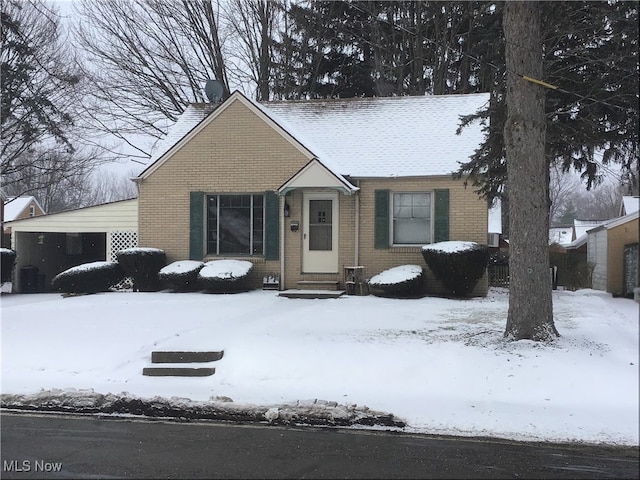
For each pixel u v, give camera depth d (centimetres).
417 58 2616
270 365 757
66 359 819
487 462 490
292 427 597
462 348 766
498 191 1331
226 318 1045
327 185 1384
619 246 1402
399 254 1458
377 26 2698
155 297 1349
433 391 671
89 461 491
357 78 2802
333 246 1486
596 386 642
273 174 1510
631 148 1103
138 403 649
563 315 1027
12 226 1798
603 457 503
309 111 1803
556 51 1044
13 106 2305
